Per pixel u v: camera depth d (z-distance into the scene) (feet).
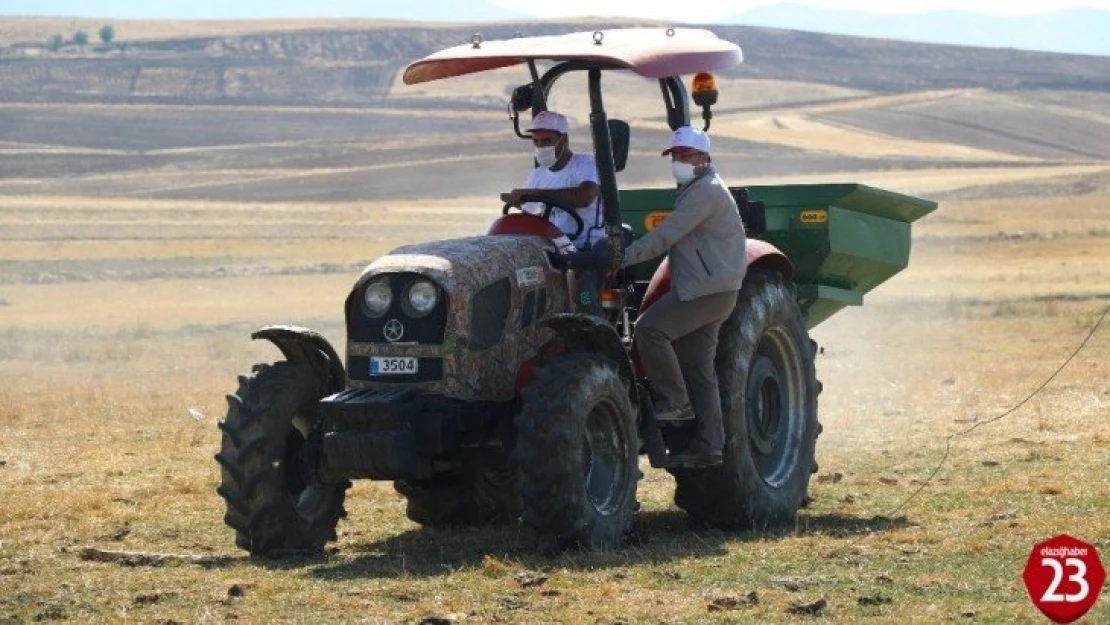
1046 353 123.75
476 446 51.47
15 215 412.36
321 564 50.11
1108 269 233.76
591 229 54.39
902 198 64.95
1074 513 54.85
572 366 49.11
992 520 54.24
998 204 401.70
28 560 50.80
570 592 43.55
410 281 50.03
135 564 50.49
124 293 239.50
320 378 53.21
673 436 54.34
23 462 74.84
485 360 50.49
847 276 65.87
